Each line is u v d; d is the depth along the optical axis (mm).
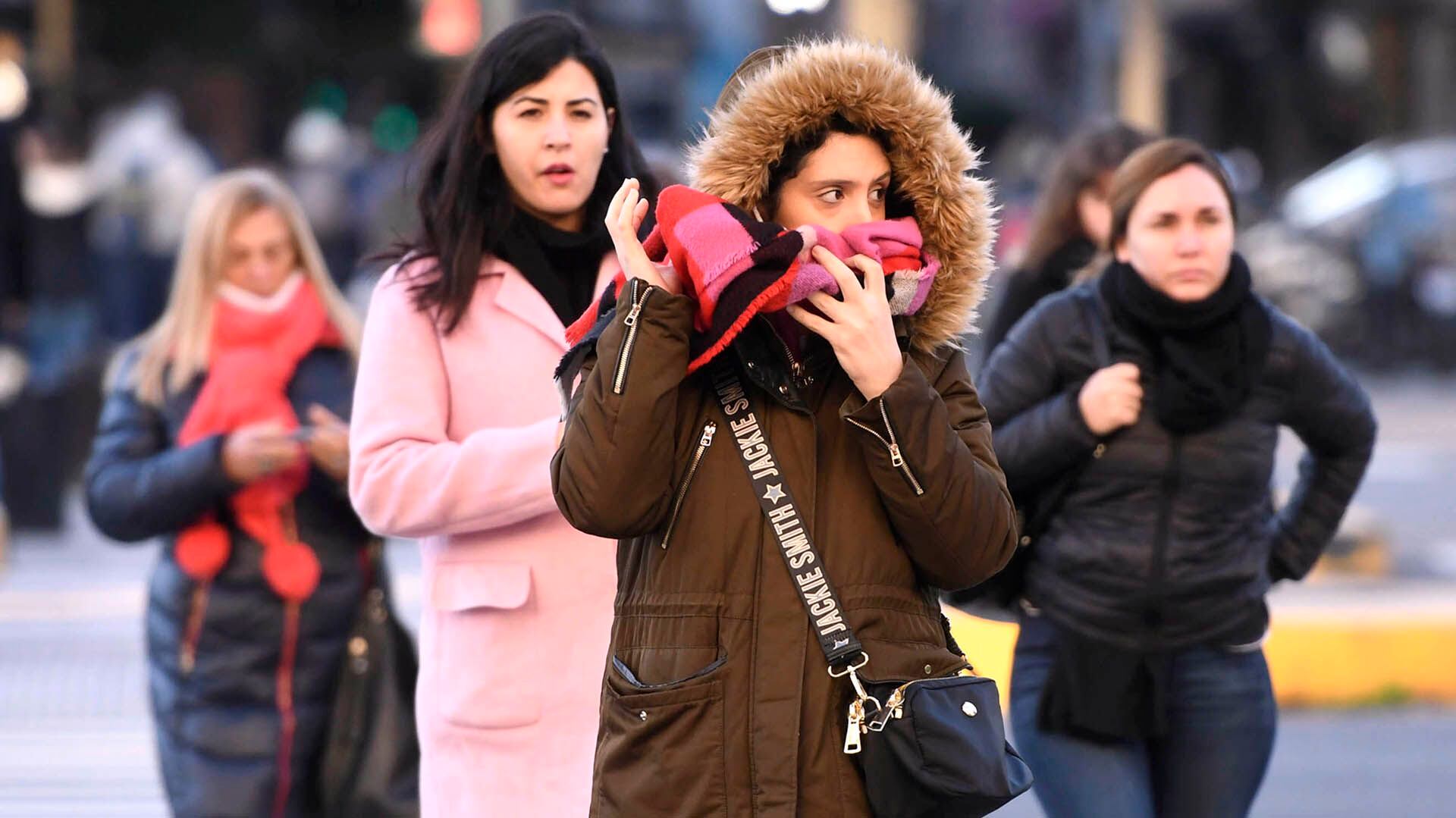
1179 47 147250
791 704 12273
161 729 20219
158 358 20891
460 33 63750
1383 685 35500
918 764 12047
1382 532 45375
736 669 12375
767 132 12781
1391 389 82750
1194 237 17812
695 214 12422
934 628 12891
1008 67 134125
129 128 62719
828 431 12789
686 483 12617
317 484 20094
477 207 16422
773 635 12375
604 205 17219
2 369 49062
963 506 12414
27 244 50219
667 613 12570
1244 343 17859
